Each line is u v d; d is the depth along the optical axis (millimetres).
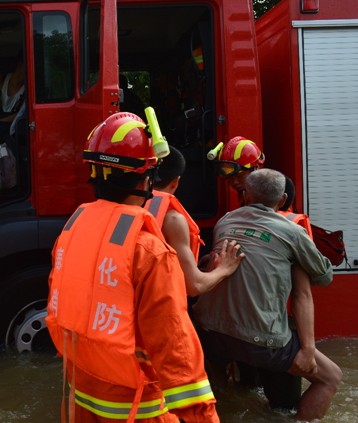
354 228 4762
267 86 5266
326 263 3393
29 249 4281
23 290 4402
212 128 4551
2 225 4316
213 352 3379
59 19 4426
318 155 4727
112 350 1946
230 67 4406
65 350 2100
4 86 4684
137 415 2057
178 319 1959
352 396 3848
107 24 3777
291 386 3498
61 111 4398
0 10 4406
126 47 5551
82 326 2023
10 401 3811
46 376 4148
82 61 4395
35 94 4402
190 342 1974
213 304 3293
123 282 1973
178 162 3109
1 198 4543
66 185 4395
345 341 4777
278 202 3477
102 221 2102
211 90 4543
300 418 3416
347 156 4734
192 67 4914
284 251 3258
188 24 4934
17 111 4633
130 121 2156
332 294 4797
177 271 2016
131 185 2139
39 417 3617
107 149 2102
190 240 3062
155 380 2082
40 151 4375
